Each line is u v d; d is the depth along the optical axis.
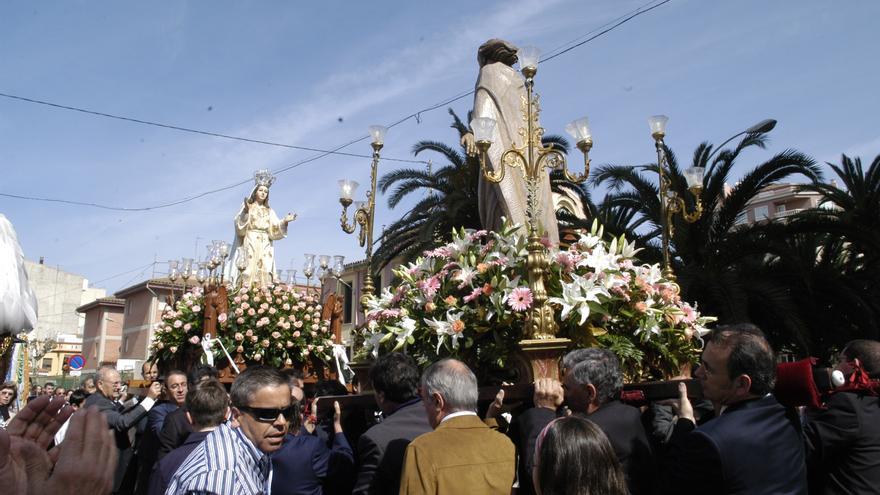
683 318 5.70
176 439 5.25
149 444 5.81
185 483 3.01
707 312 14.17
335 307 10.76
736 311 12.43
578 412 3.61
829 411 3.50
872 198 14.52
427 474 2.94
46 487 1.43
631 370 5.42
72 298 59.00
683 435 2.98
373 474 3.52
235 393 3.42
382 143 8.40
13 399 8.81
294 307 10.32
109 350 48.34
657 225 15.56
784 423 2.92
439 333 5.36
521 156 5.98
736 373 2.97
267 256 18.09
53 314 57.75
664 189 8.11
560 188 17.34
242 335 9.64
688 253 14.77
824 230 14.55
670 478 2.90
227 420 4.36
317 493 4.07
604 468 2.46
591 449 2.47
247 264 17.83
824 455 3.49
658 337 5.57
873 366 3.75
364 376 6.44
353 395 4.93
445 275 5.81
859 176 16.06
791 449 2.87
